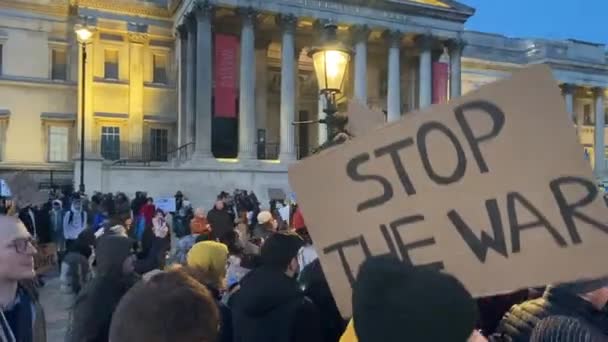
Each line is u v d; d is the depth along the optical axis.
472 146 3.71
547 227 3.56
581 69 65.31
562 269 3.52
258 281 4.75
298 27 46.25
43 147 44.56
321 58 10.11
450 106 3.75
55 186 37.66
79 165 36.69
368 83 51.69
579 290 3.68
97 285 4.80
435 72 49.19
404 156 3.81
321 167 3.91
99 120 45.25
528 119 3.63
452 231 3.69
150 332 2.15
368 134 3.86
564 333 3.05
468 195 3.69
